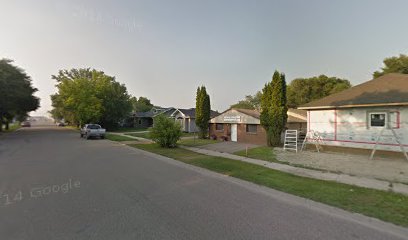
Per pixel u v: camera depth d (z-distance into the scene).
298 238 4.03
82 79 43.09
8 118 48.03
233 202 5.87
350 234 4.20
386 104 12.85
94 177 8.31
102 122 46.03
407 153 12.58
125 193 6.48
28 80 41.50
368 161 11.68
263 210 5.35
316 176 8.68
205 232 4.21
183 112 37.81
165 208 5.39
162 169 9.95
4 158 12.59
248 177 8.44
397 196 6.32
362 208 5.45
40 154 14.20
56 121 98.62
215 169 9.92
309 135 16.73
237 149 16.47
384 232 4.29
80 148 17.62
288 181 7.89
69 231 4.21
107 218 4.79
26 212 5.07
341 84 40.78
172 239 3.94
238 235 4.11
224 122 24.30
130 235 4.07
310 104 16.77
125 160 12.21
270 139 18.09
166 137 17.78
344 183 7.70
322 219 4.86
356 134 14.49
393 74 17.05
